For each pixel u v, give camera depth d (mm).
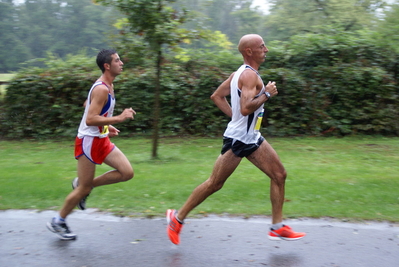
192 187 5309
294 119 9992
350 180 5680
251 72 3373
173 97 9781
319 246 3559
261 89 3488
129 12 6496
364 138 9672
